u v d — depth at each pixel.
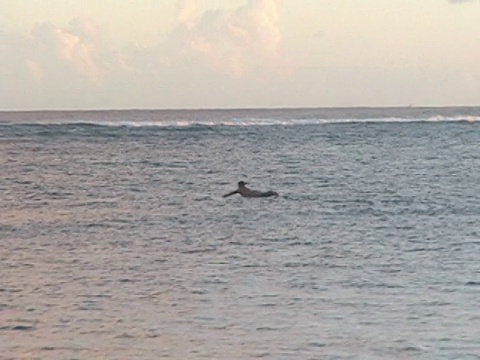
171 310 34.62
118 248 48.91
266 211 64.38
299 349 29.77
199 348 29.98
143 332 31.75
